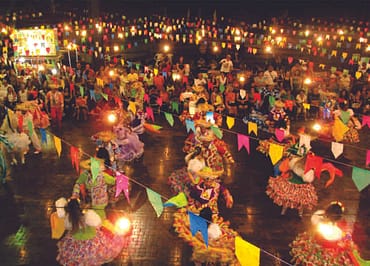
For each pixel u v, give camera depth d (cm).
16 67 1684
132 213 770
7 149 1009
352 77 1562
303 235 589
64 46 1911
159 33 2355
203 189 688
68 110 1493
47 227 728
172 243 677
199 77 1509
